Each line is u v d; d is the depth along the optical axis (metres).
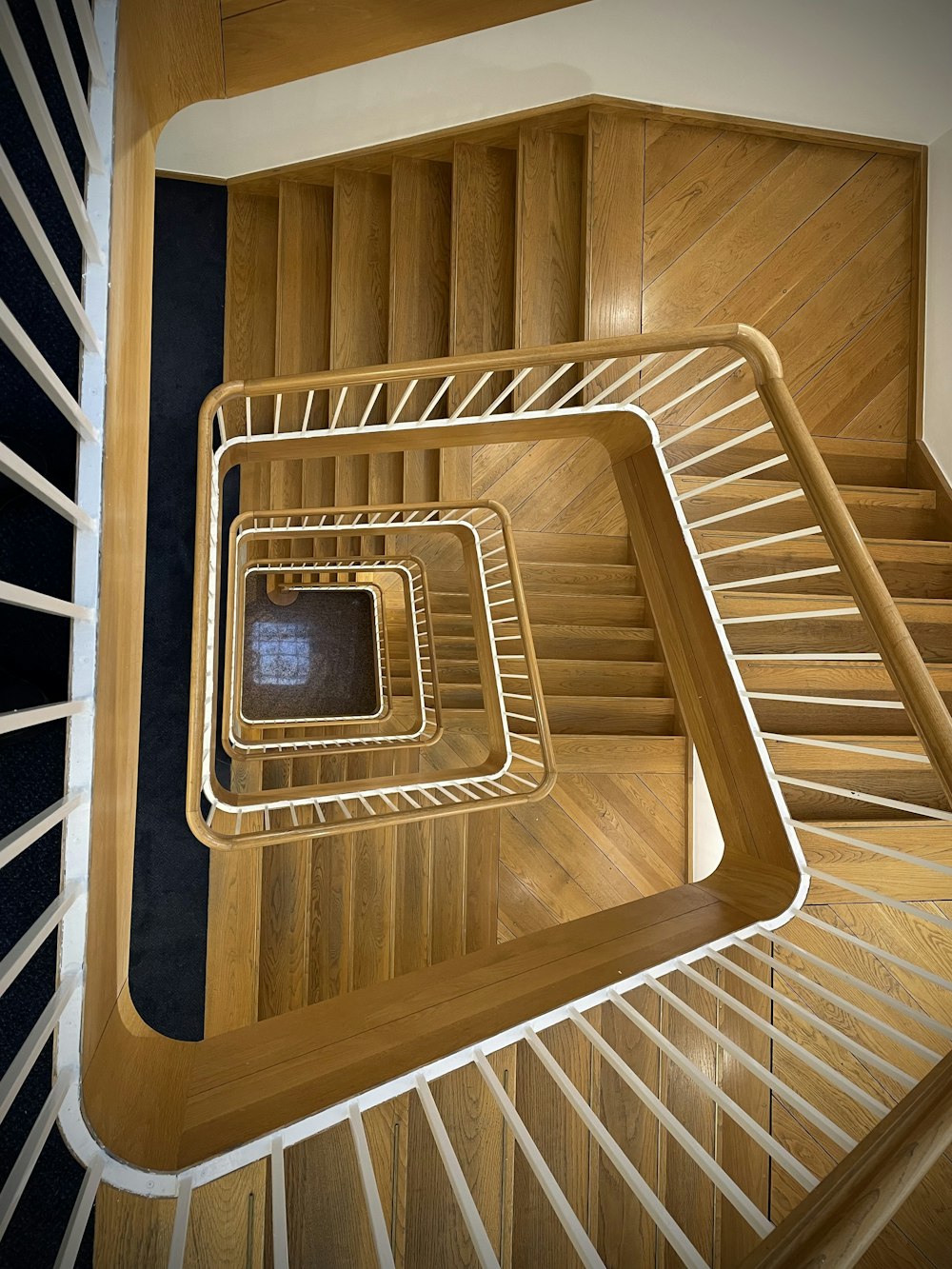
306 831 1.46
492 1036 1.07
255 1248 0.89
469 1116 1.04
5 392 0.99
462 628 3.19
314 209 3.47
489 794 2.13
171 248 3.41
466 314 3.27
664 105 3.10
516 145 3.27
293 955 2.33
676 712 2.70
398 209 3.33
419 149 3.28
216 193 3.44
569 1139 1.10
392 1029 1.09
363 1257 0.95
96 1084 0.86
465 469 3.25
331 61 1.11
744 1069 1.24
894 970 1.39
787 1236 0.62
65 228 0.97
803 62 2.82
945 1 2.54
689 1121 1.19
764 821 1.43
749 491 2.94
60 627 1.03
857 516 3.06
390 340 3.32
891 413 3.29
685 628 1.62
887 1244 1.31
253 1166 0.90
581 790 2.56
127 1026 1.04
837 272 3.28
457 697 2.92
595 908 2.56
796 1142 1.27
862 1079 1.31
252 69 1.09
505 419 1.54
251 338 3.49
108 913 0.93
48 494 0.62
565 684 2.79
